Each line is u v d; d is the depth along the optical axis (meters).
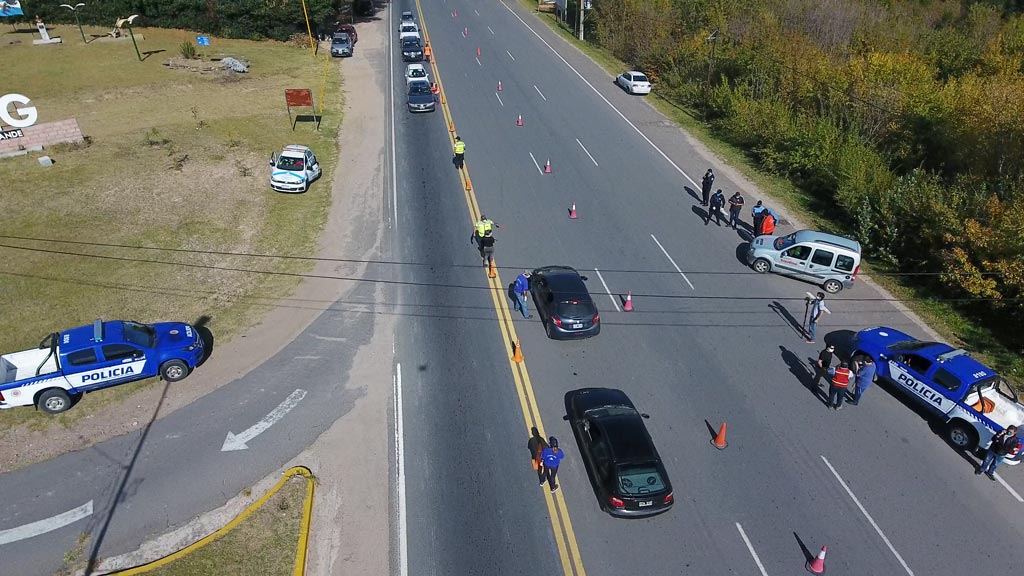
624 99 42.31
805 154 30.75
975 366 16.55
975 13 57.16
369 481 15.02
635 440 14.51
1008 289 20.91
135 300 21.14
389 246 24.75
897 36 45.78
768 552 13.65
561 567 13.22
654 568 13.26
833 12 49.25
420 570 13.09
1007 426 15.53
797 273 23.20
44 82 39.78
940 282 23.36
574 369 18.67
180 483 14.86
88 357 16.75
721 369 18.91
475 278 22.91
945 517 14.50
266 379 18.08
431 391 17.72
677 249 25.16
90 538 13.58
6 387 16.03
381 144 33.75
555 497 14.72
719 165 33.00
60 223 24.98
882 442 16.52
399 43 52.62
